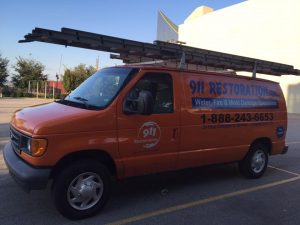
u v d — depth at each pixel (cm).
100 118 482
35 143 441
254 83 704
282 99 768
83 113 476
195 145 594
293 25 3572
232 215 515
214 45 4634
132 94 516
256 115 700
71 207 469
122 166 510
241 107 669
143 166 531
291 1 3581
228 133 646
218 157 637
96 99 520
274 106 743
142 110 494
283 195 620
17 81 6612
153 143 537
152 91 540
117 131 498
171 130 557
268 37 3850
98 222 471
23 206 513
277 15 3741
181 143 573
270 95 737
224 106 638
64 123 456
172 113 559
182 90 577
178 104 568
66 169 464
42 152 442
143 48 730
